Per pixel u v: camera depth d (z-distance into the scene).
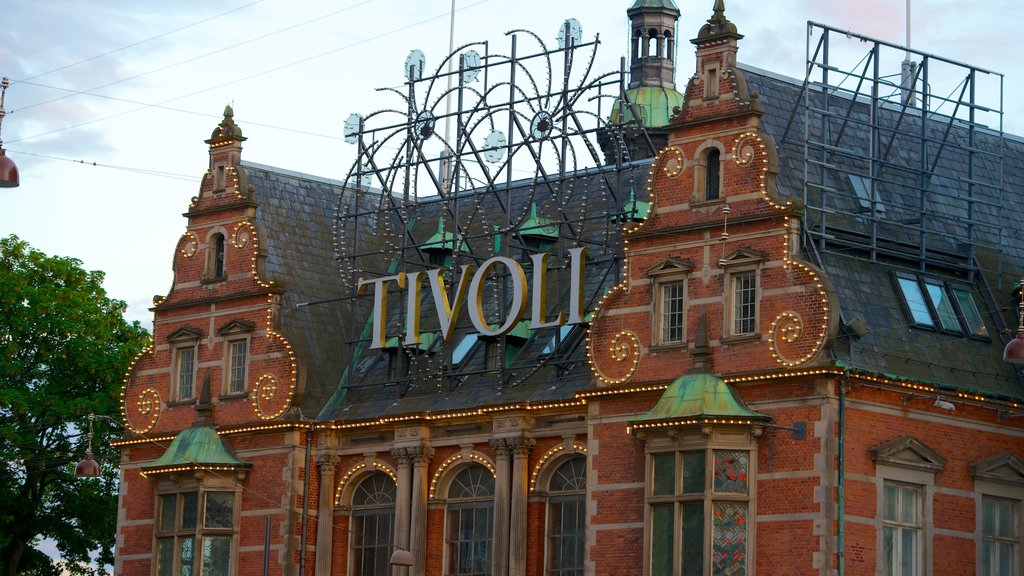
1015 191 66.25
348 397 67.06
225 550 66.44
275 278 67.44
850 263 58.25
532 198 63.62
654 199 58.66
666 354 57.44
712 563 54.66
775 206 55.97
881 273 59.06
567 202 62.69
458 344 65.94
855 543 54.09
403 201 67.00
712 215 57.28
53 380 79.19
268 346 67.12
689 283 57.41
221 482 66.62
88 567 80.50
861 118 63.00
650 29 84.25
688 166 58.12
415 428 63.81
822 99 61.88
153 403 69.75
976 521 57.12
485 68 65.62
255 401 67.12
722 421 54.66
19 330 78.06
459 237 68.69
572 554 60.16
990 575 57.28
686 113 58.47
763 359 55.53
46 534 79.00
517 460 61.34
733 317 56.47
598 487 58.03
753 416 54.75
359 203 71.06
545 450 61.12
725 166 57.38
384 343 65.56
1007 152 67.12
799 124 60.56
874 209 59.09
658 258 58.19
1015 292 62.00
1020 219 65.50
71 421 78.56
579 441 60.19
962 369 58.44
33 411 77.44
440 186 67.06
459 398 63.78
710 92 58.12
